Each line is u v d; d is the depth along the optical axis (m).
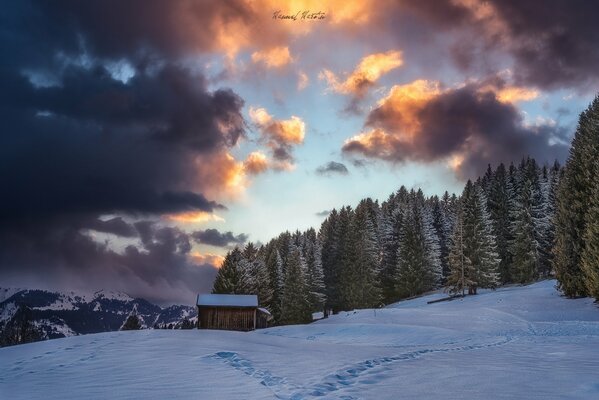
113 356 13.20
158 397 7.57
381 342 26.67
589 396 7.00
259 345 16.55
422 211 87.38
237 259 68.31
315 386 8.41
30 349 16.31
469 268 63.16
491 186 91.12
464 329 30.66
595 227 40.44
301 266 70.56
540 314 40.19
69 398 7.65
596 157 45.53
